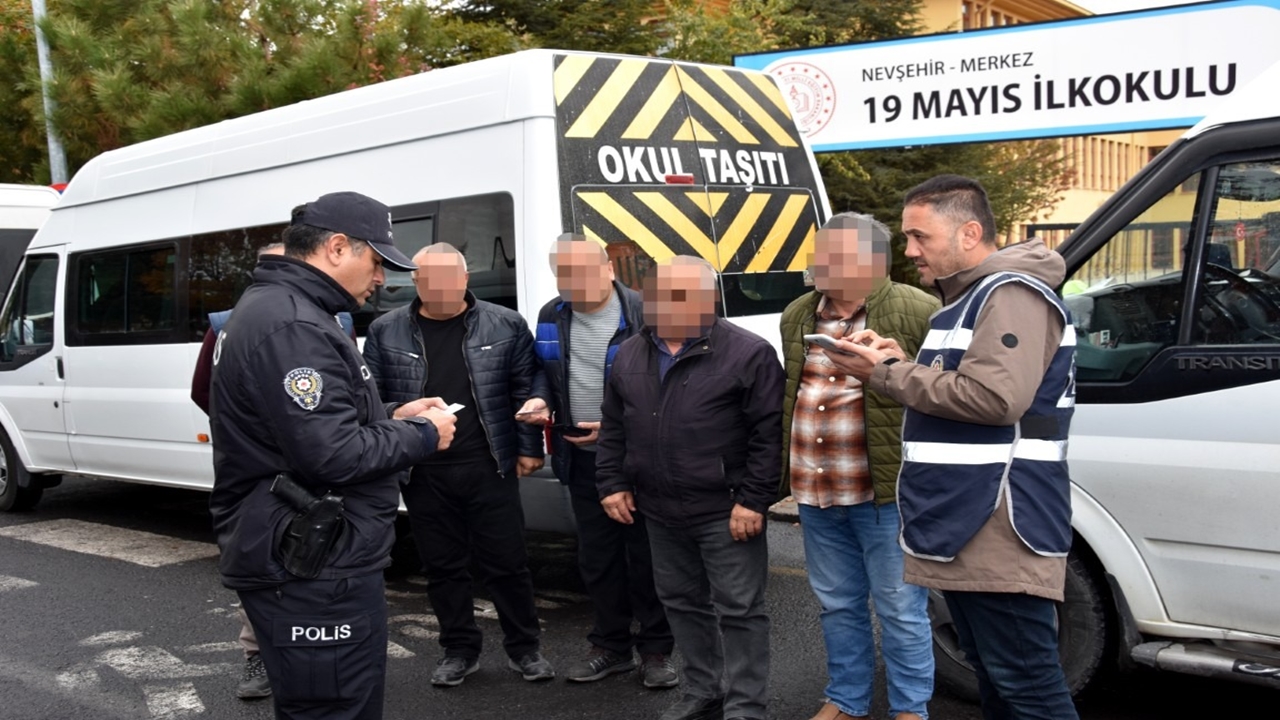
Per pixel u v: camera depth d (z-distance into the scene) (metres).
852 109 9.61
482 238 5.79
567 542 7.59
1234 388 3.72
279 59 12.16
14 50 14.65
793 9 17.25
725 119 6.34
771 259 6.42
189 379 7.48
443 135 6.00
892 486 3.74
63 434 8.52
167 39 12.19
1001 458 2.92
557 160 5.56
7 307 8.98
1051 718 2.98
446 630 4.91
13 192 11.51
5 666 5.28
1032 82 9.00
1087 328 4.02
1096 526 3.99
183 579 6.76
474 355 4.71
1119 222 3.96
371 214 3.17
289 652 3.04
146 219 7.82
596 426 4.64
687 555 4.08
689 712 4.13
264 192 6.96
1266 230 3.71
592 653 4.99
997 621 2.96
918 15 18.25
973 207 3.08
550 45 15.48
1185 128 8.64
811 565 4.07
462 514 4.83
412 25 12.37
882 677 4.80
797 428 3.90
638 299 4.82
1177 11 8.51
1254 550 3.71
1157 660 3.86
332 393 3.01
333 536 3.03
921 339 3.72
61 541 7.89
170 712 4.70
